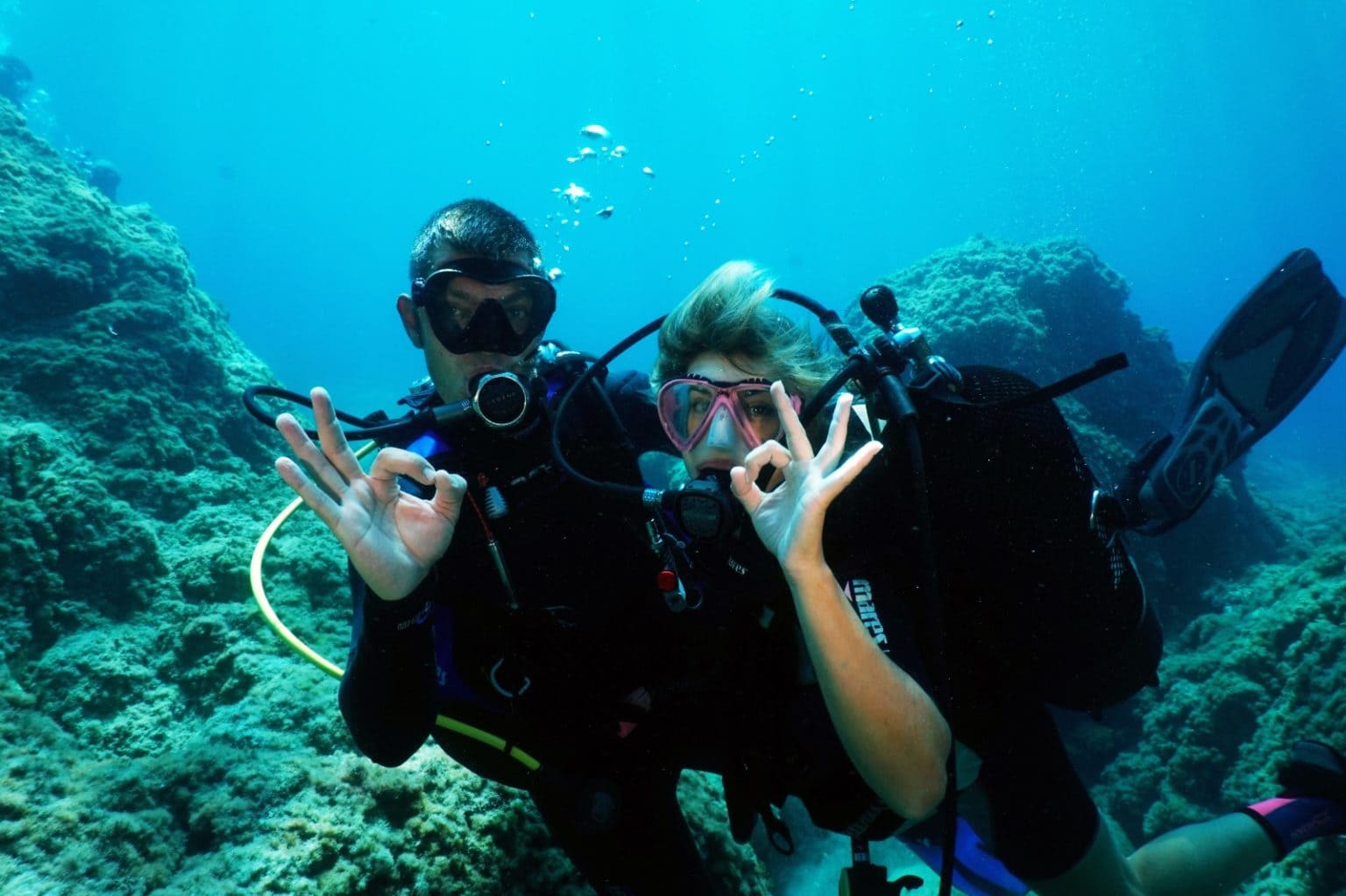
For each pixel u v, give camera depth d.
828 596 1.15
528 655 1.73
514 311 1.88
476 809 2.41
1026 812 1.87
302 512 4.18
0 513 3.07
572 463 1.88
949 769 1.15
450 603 1.83
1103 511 1.67
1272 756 3.75
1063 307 8.01
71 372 4.21
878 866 1.56
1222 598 6.15
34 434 3.48
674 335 1.66
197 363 4.88
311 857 2.16
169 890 2.13
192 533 3.83
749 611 1.62
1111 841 2.11
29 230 4.88
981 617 1.57
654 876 1.94
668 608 1.74
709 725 1.83
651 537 1.65
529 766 1.79
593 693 1.79
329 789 2.38
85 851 2.18
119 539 3.35
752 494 1.22
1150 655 1.89
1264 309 2.64
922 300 8.16
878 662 1.20
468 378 1.81
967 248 9.02
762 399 1.56
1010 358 7.35
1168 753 4.62
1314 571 4.80
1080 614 1.60
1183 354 45.94
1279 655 4.24
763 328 1.60
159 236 6.49
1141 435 7.83
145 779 2.45
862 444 1.56
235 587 3.49
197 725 2.84
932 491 1.50
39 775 2.40
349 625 3.59
